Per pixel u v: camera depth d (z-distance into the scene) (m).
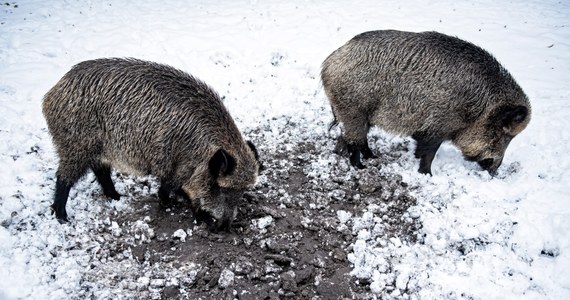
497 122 4.03
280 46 5.78
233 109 4.81
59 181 3.70
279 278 3.51
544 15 6.83
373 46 4.04
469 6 7.16
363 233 3.75
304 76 5.30
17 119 4.50
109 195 3.91
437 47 3.99
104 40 5.70
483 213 3.81
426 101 4.00
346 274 3.56
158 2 6.80
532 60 5.68
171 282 3.46
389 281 3.51
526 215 3.77
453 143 4.22
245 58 5.55
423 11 6.88
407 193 4.04
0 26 5.84
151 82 3.61
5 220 3.67
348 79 4.09
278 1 7.00
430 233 3.76
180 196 3.96
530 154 4.27
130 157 3.67
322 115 4.80
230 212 3.67
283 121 4.70
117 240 3.69
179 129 3.59
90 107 3.60
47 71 5.12
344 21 6.38
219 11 6.55
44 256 3.53
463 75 3.96
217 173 3.52
